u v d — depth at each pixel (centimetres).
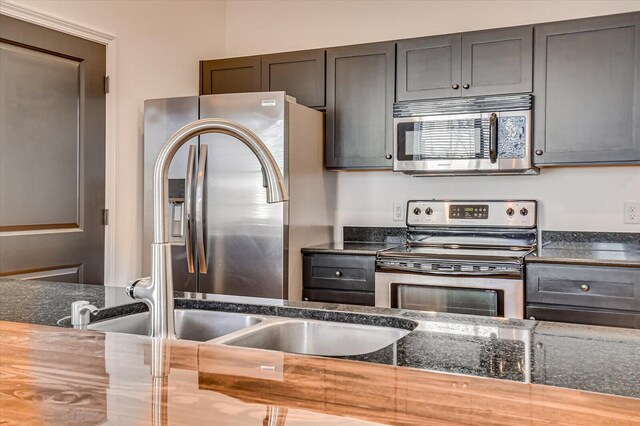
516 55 304
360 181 377
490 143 302
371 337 135
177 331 159
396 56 332
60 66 294
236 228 307
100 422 56
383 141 337
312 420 57
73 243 300
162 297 116
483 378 73
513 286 274
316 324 141
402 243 363
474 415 59
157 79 357
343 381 70
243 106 307
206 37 404
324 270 319
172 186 320
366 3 381
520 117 300
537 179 333
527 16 338
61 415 58
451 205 348
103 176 318
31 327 104
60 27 291
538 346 101
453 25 356
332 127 349
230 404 61
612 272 258
